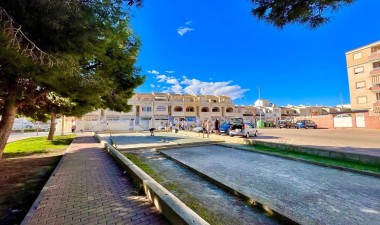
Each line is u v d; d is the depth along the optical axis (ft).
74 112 41.78
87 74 21.83
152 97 178.29
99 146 44.21
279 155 31.22
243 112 209.87
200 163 27.09
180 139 59.41
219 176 20.61
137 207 12.53
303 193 15.66
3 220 11.77
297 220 11.33
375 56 116.06
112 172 21.34
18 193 16.03
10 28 10.58
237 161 28.45
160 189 13.23
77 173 20.85
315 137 60.13
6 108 26.11
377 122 101.19
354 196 15.02
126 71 39.14
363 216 11.86
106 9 15.74
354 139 51.57
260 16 13.11
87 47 15.33
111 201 13.47
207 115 185.68
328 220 11.38
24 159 30.53
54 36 12.93
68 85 18.92
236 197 15.29
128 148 39.34
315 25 12.51
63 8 11.94
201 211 12.80
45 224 10.50
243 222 11.44
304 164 26.32
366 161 24.75
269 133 82.12
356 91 126.52
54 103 38.32
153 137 70.44
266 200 14.26
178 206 10.54
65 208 12.38
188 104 181.57
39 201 13.43
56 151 38.91
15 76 17.83
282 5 12.14
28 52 11.87
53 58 12.97
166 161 29.22
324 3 11.65
